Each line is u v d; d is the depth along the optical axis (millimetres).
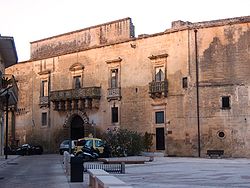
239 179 19172
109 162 29672
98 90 48250
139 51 44906
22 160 37344
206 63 39906
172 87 41594
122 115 45688
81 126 51219
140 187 15984
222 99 38875
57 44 54969
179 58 41406
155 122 42562
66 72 52250
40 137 54969
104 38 49500
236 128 38031
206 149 39000
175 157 39469
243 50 38562
